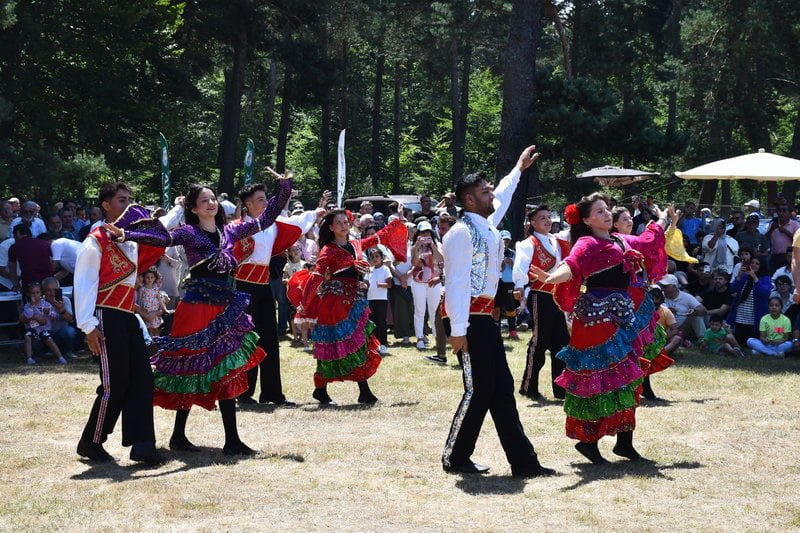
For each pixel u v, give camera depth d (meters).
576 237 6.47
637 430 7.47
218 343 6.69
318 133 50.81
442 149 50.66
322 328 8.88
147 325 11.85
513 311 14.11
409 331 13.77
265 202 8.79
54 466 6.44
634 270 6.30
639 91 33.97
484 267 5.95
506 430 6.02
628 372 6.22
